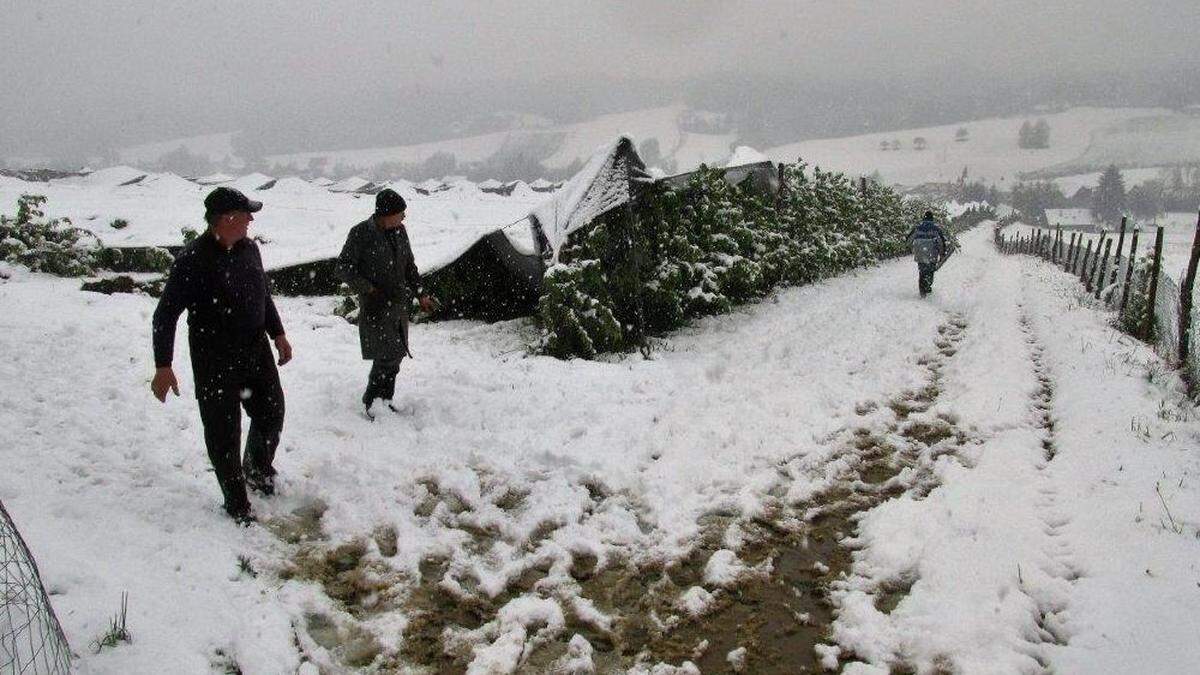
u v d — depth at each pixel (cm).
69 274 1072
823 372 729
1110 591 329
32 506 362
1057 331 924
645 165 899
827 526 425
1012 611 319
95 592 298
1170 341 848
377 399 564
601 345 812
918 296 1300
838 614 339
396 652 308
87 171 4647
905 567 371
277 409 407
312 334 802
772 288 1341
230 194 349
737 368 743
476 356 756
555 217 857
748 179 1302
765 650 316
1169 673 273
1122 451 486
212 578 333
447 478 466
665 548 396
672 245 937
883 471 501
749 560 387
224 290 356
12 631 248
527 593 357
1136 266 1145
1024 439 535
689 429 557
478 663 300
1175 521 383
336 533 396
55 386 539
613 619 336
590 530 411
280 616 316
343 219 2228
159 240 1380
